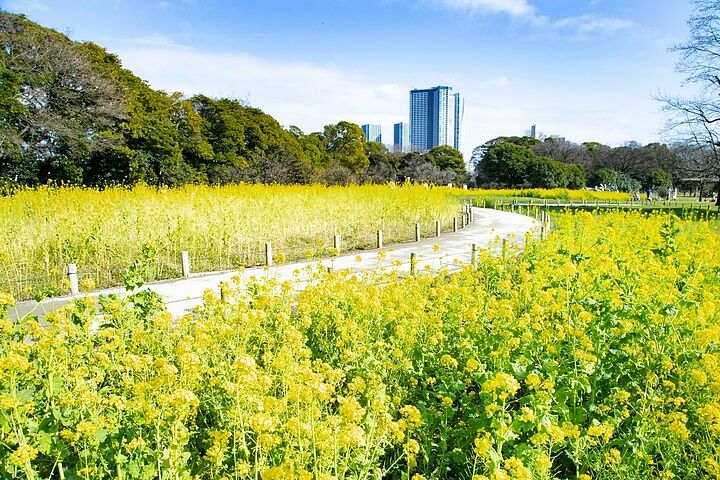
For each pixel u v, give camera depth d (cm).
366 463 328
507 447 380
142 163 3209
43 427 349
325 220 1892
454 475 404
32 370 402
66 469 343
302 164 4359
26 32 2619
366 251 1602
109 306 580
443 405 422
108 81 2939
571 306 590
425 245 1738
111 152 3112
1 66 2455
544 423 349
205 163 4012
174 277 1184
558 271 732
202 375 432
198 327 488
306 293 660
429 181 6216
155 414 324
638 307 562
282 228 1691
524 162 7069
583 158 8262
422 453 400
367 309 603
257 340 570
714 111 2844
